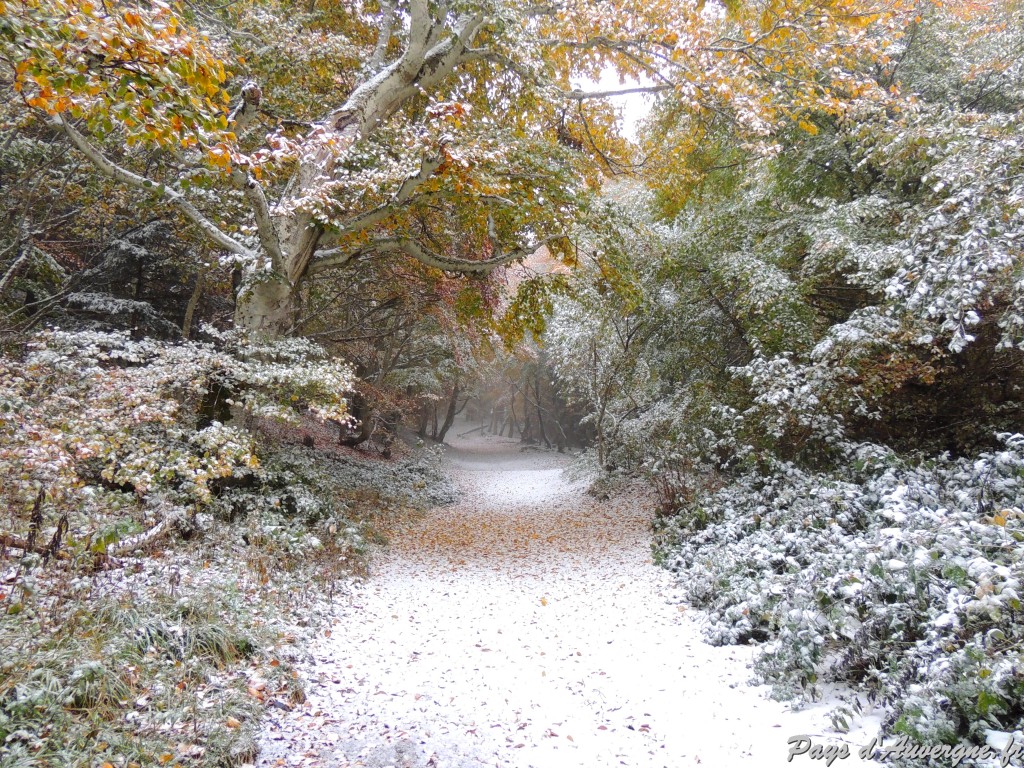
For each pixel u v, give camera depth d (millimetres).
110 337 5391
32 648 3244
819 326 9141
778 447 7973
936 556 3342
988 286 5035
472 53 8930
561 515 13297
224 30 7492
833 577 3994
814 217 8570
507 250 9859
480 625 5781
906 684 3113
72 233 9992
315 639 4832
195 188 7832
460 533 11547
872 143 8492
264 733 3391
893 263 6238
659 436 12398
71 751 2670
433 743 3469
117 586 4277
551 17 9555
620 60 10305
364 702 3969
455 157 6336
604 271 9695
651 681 4328
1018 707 2775
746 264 8906
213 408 7195
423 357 18859
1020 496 4328
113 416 4699
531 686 4328
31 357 4691
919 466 6258
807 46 8453
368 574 7117
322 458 13852
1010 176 4793
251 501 7352
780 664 3938
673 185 10898
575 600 6637
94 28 2787
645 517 10977
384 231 9664
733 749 3273
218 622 4188
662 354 12352
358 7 9758
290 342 7098
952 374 7672
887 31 8375
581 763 3262
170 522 5496
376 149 8062
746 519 6926
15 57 3043
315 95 8914
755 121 8008
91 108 3355
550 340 15617
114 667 3316
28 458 3691
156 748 2891
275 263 7336
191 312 10312
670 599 6176
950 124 6613
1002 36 8047
